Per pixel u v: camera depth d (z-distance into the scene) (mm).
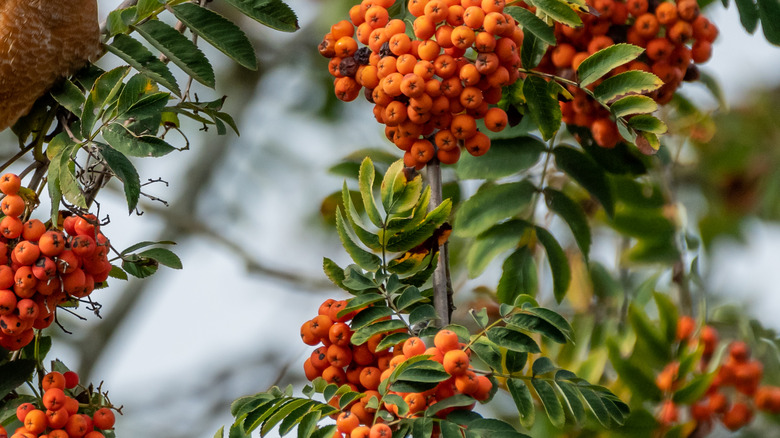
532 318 1299
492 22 1303
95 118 1308
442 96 1315
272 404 1300
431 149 1332
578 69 1345
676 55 1383
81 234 1308
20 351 1351
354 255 1323
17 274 1299
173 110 1346
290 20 1352
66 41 1348
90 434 1326
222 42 1346
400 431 1282
